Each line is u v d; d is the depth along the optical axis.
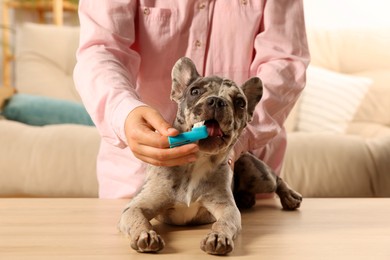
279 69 1.21
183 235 0.83
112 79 0.98
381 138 2.37
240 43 1.25
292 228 0.89
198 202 0.88
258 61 1.25
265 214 1.05
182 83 0.93
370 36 3.19
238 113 0.88
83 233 0.82
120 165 1.29
